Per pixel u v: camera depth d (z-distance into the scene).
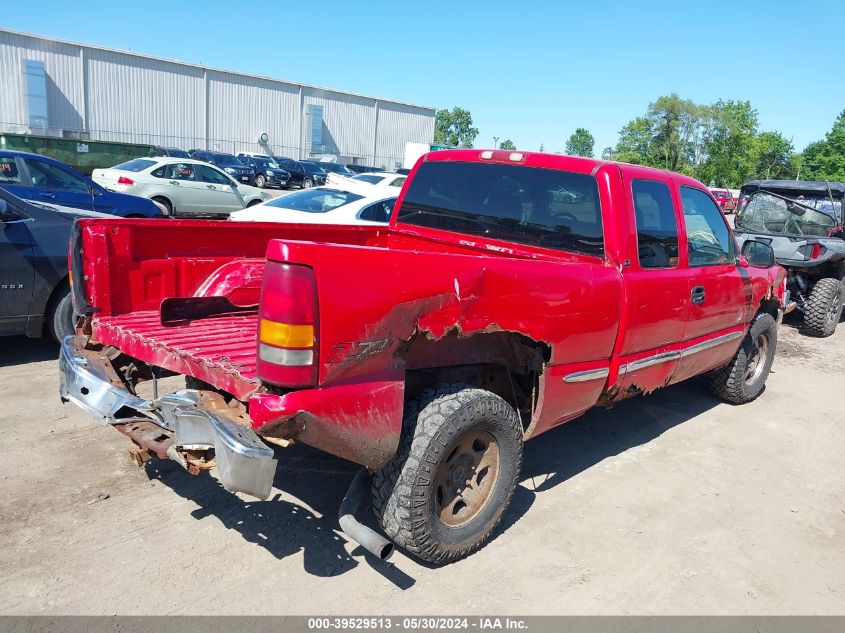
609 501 4.18
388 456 2.94
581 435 5.25
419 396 3.20
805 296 9.75
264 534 3.52
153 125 47.00
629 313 3.99
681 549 3.69
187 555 3.29
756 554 3.69
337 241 4.98
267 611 2.93
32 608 2.84
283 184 35.78
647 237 4.19
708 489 4.45
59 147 23.98
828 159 62.31
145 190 16.08
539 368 3.65
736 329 5.47
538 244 4.31
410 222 5.10
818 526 4.05
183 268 4.12
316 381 2.61
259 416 2.58
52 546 3.27
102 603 2.90
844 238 10.20
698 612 3.15
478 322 3.13
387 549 2.84
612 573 3.41
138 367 3.80
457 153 4.82
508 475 3.48
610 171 3.99
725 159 64.25
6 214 5.53
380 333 2.76
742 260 5.41
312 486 4.05
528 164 4.36
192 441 2.79
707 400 6.33
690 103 63.91
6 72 40.50
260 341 2.58
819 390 6.96
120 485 3.89
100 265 3.76
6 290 5.54
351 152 59.09
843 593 3.38
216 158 33.03
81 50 42.91
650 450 5.04
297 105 54.38
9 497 3.67
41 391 5.23
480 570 3.35
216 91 49.66
